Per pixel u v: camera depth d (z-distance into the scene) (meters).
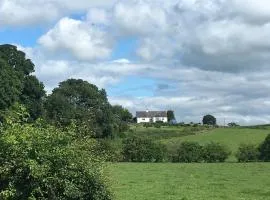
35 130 14.45
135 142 83.31
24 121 15.05
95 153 15.54
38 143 14.14
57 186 14.21
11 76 88.38
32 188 13.88
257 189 36.94
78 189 14.64
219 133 124.19
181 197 32.09
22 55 103.00
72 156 14.50
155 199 30.91
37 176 13.69
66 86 130.38
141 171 55.38
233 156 87.06
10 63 101.19
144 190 35.75
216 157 81.81
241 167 62.59
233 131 126.44
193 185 39.69
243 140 112.31
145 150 82.44
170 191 35.16
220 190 36.34
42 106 101.31
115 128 124.50
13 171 14.01
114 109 141.00
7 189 13.77
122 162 79.81
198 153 82.19
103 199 15.28
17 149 13.95
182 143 83.62
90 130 15.91
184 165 68.56
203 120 187.88
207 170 57.28
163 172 53.91
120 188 36.75
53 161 14.21
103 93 132.88
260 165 66.56
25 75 103.25
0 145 13.98
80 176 14.73
